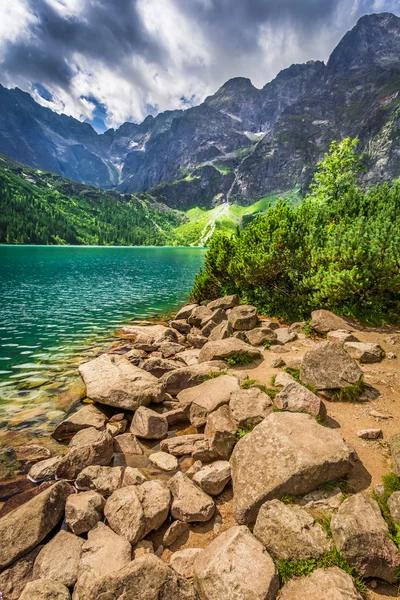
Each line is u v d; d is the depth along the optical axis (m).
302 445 6.33
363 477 6.24
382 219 18.61
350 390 9.34
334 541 4.74
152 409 10.84
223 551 4.71
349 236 16.84
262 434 6.89
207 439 8.41
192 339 18.31
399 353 12.72
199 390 10.41
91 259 101.25
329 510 5.43
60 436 9.47
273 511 5.20
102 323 24.73
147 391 11.08
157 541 5.71
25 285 43.59
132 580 4.36
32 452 8.57
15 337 20.47
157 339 18.97
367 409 8.78
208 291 29.59
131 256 128.50
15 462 8.13
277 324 17.92
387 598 4.23
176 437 8.75
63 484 6.59
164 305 33.19
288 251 19.98
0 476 7.57
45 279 50.56
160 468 7.73
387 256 15.51
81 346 18.78
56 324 24.05
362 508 4.98
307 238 19.38
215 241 28.69
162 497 6.24
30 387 13.06
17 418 10.55
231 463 6.95
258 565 4.46
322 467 5.86
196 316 22.88
